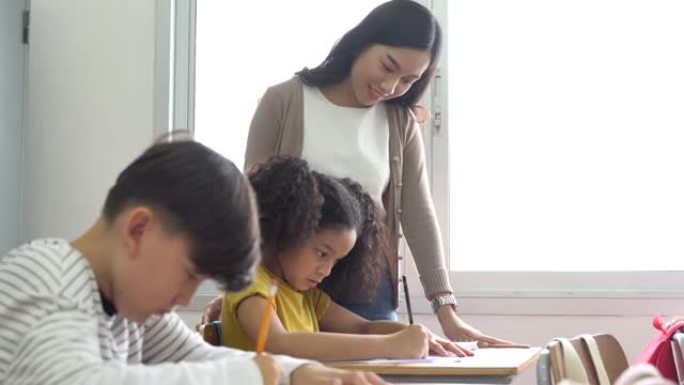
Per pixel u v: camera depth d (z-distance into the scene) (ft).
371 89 6.73
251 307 5.50
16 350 3.18
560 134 9.16
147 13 9.64
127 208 3.36
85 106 9.64
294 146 6.79
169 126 9.55
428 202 7.30
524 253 9.15
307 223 5.93
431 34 6.71
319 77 6.89
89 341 3.17
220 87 9.69
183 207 3.23
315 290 6.61
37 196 9.62
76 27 9.70
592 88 9.14
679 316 8.12
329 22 9.58
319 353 5.37
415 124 7.28
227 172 3.35
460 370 5.01
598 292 8.73
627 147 9.05
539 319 8.81
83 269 3.36
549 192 9.15
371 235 6.61
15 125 9.21
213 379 3.16
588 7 9.20
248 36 9.68
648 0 9.10
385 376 5.05
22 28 9.33
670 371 6.50
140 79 9.60
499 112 9.26
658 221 8.97
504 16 9.31
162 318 4.22
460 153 9.29
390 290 6.97
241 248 3.26
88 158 9.59
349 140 6.84
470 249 9.21
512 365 5.08
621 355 6.08
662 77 9.04
